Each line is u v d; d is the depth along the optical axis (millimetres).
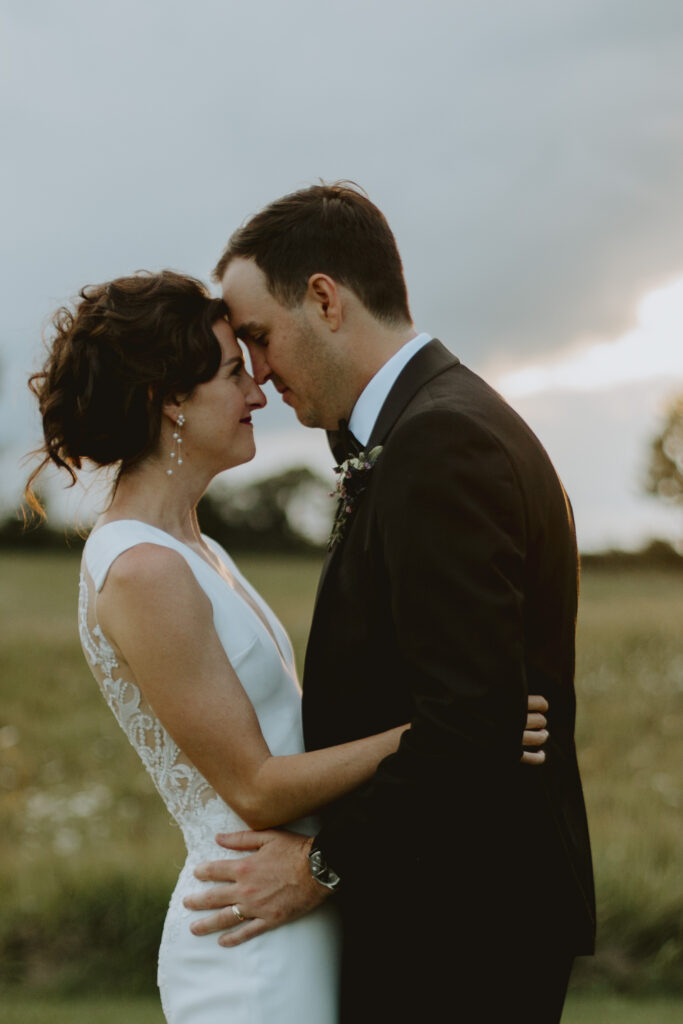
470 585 1989
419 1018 2229
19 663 14523
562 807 2328
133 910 5863
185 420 2393
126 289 2365
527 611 2209
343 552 2273
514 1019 2240
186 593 2221
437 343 2395
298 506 46625
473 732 1943
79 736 11750
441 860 2189
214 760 2229
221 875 2266
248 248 2428
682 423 43062
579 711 12758
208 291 2475
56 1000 5328
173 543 2342
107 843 7520
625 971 5605
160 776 2355
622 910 5863
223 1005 2232
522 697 1992
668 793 9141
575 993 5453
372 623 2193
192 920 2299
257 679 2350
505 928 2227
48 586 28031
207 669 2221
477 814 2213
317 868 2156
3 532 39438
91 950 5758
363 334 2379
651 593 27609
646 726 12203
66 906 5930
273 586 27266
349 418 2445
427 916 2223
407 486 2064
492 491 2049
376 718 2234
